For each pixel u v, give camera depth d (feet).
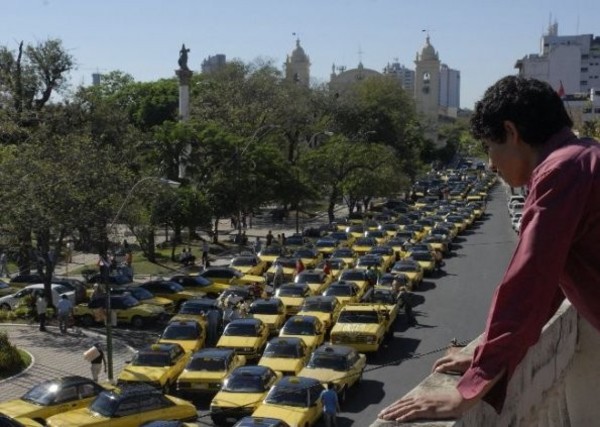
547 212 8.17
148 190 135.13
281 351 80.74
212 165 172.04
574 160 8.41
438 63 595.88
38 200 107.45
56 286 119.55
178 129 169.89
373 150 230.27
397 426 8.45
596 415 13.39
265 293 124.06
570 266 8.80
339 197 239.71
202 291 128.16
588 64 531.09
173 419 64.80
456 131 512.63
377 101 314.35
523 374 10.93
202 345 91.40
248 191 172.35
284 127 252.42
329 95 306.35
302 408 64.39
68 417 62.13
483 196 293.43
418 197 310.86
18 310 115.75
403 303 111.24
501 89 9.58
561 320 12.55
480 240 199.00
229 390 70.03
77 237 118.11
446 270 157.58
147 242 161.27
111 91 310.24
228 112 231.50
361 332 92.22
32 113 147.13
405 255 160.76
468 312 119.03
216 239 193.47
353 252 160.25
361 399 76.54
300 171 208.23
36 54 152.56
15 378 85.56
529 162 9.53
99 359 82.33
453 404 8.29
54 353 96.53
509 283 8.11
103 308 108.78
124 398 63.36
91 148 116.67
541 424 12.19
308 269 143.54
